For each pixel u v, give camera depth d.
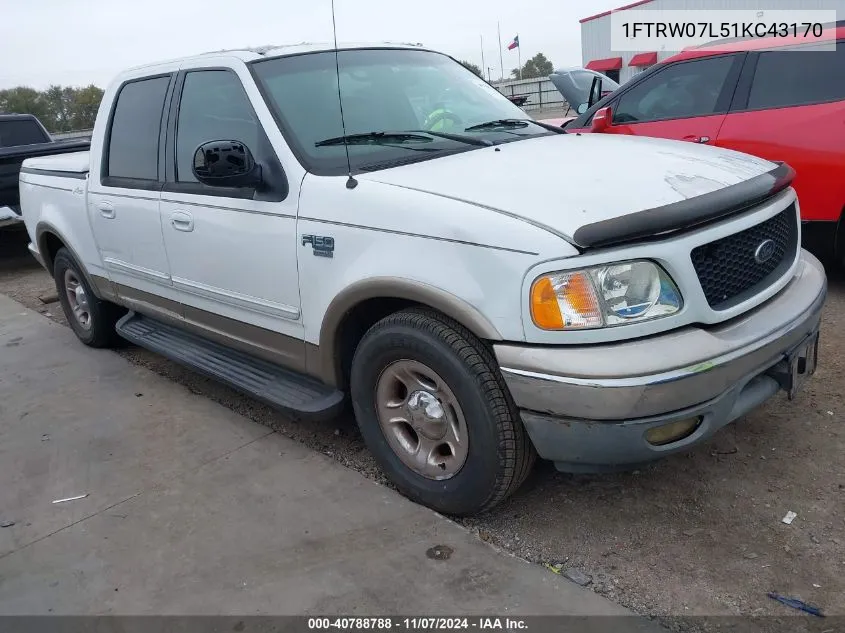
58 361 5.14
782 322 2.58
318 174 3.02
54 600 2.59
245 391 3.52
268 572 2.62
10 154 8.32
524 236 2.36
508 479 2.62
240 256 3.37
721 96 5.29
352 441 3.60
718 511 2.79
